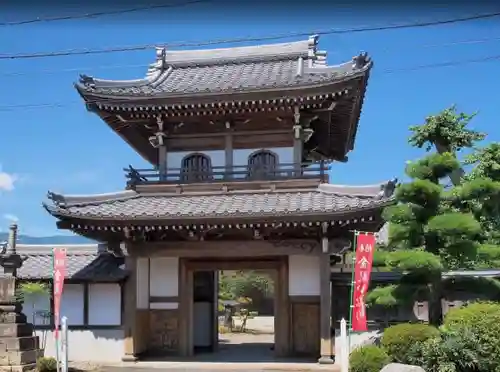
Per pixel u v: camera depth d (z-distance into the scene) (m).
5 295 20.23
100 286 22.88
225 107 22.41
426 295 20.86
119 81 25.23
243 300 59.59
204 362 21.55
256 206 21.12
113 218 20.61
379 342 19.34
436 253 21.02
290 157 23.61
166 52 29.31
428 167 21.62
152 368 20.53
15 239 21.23
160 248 22.23
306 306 22.38
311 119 23.27
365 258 17.77
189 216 20.19
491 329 16.80
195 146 24.34
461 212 23.03
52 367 19.61
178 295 23.12
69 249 25.89
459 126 32.12
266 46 28.80
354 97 22.09
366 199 20.48
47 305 23.69
